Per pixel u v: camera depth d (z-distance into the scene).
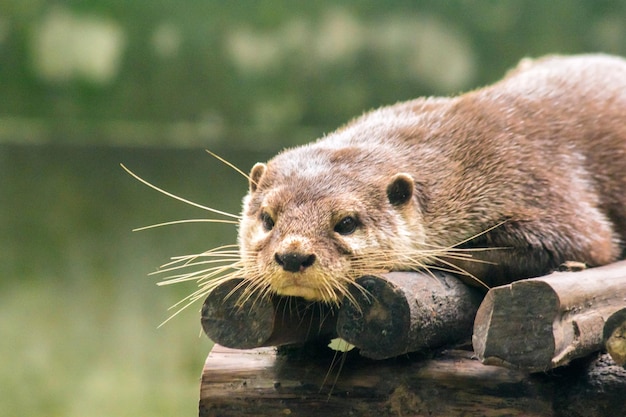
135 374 20.77
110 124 22.98
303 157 8.79
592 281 6.75
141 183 22.20
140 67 22.64
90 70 22.64
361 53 22.34
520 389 7.01
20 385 20.48
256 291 7.39
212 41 22.44
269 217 8.20
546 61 11.67
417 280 7.32
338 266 7.54
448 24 22.52
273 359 7.67
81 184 22.25
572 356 6.45
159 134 22.91
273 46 22.44
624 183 9.49
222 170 22.03
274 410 7.47
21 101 22.77
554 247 8.34
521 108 9.54
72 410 20.31
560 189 8.77
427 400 7.17
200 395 7.59
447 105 9.72
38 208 22.05
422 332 7.02
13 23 22.36
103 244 21.86
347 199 8.07
